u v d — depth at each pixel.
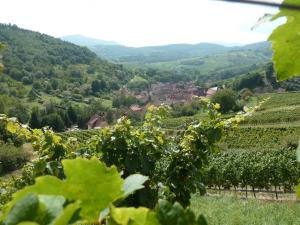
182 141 7.20
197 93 102.81
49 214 0.59
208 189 33.84
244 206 19.52
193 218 0.67
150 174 6.80
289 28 0.91
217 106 7.28
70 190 0.72
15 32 171.00
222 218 16.59
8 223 0.58
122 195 0.73
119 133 6.83
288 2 0.65
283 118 81.31
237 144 61.03
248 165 29.67
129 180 0.75
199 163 7.18
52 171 6.20
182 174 7.02
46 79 144.62
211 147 7.30
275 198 30.00
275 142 60.50
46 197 0.62
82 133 61.97
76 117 100.12
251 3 0.60
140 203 5.08
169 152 7.09
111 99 144.12
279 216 16.88
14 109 89.88
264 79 124.81
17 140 7.31
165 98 113.81
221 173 30.27
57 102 126.69
